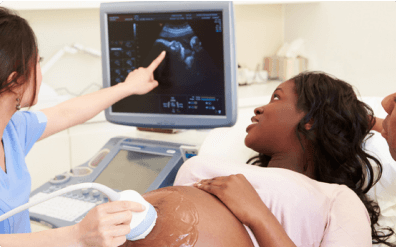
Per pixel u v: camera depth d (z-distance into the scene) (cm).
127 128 239
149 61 134
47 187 129
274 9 314
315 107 95
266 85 296
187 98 132
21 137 100
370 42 241
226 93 126
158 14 129
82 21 265
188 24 126
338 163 100
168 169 127
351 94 100
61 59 262
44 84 234
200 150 126
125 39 134
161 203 78
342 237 79
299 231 81
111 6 133
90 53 257
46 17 254
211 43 125
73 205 117
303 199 83
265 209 78
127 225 66
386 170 110
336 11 263
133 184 125
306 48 296
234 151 124
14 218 88
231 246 72
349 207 84
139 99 138
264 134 99
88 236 65
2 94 78
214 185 84
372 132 116
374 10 235
